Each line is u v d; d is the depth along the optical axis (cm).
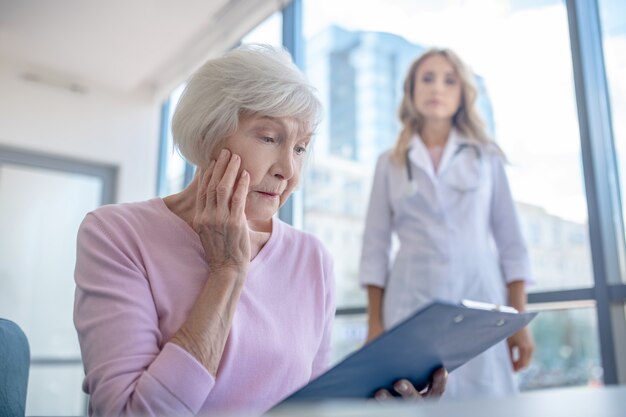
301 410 27
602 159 176
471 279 162
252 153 87
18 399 85
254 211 89
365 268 182
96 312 79
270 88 86
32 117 374
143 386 71
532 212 192
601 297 169
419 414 26
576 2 182
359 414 26
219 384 81
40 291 368
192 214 93
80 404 368
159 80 416
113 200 404
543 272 188
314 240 103
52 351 366
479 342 77
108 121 403
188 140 90
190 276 86
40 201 377
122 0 303
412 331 62
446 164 175
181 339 75
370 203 188
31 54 362
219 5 313
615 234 173
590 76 179
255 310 88
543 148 190
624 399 31
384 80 250
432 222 171
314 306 97
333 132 272
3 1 302
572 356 183
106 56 365
